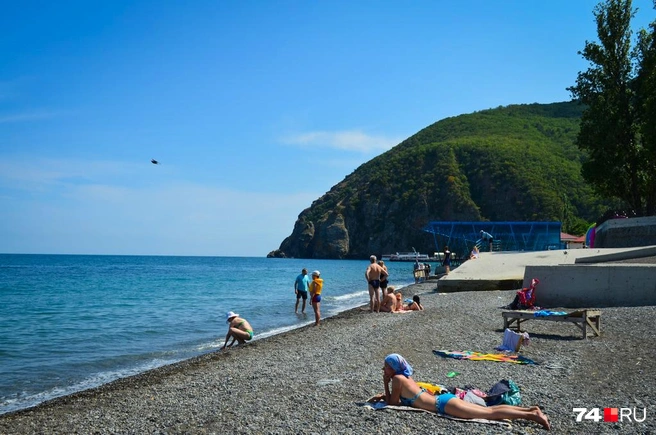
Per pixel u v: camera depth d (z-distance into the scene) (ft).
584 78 149.07
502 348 37.91
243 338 50.31
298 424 22.61
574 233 331.77
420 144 624.59
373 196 534.78
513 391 23.70
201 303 103.04
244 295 124.26
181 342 56.29
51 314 84.69
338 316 67.87
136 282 182.09
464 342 41.50
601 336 41.34
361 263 455.22
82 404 29.22
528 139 544.62
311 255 585.22
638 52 141.38
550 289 62.75
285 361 38.32
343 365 35.45
